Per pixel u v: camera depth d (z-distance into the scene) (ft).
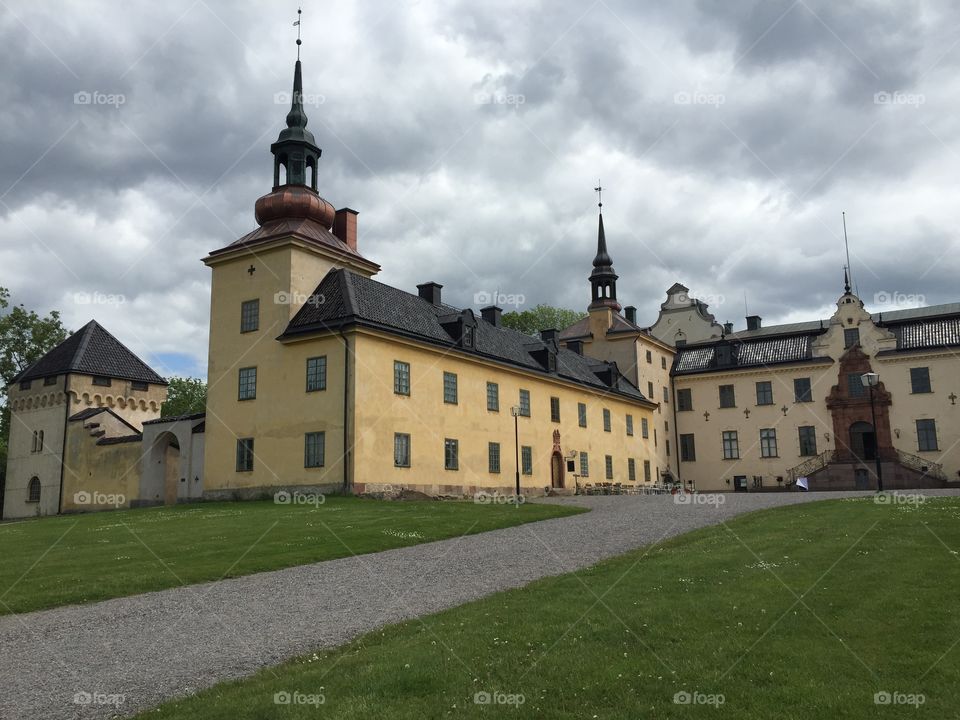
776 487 199.21
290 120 136.56
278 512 90.48
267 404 120.16
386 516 83.30
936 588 37.76
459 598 42.55
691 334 229.45
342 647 32.71
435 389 126.62
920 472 178.09
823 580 40.47
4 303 195.31
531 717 24.35
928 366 184.03
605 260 212.84
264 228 131.64
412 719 24.23
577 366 181.78
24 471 157.89
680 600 37.50
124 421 153.07
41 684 29.17
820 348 197.06
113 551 61.72
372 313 117.80
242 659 31.81
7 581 49.19
